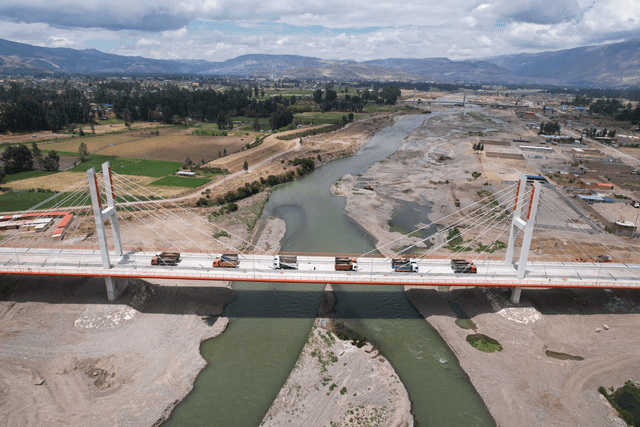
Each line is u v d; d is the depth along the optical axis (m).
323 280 72.81
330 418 54.00
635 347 67.19
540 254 96.38
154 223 115.25
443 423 53.84
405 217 125.88
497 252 97.69
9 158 158.50
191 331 70.69
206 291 81.69
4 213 116.62
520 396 57.94
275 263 77.12
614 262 87.62
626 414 54.50
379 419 53.91
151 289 80.50
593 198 134.12
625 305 77.25
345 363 64.06
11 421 52.31
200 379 61.03
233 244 103.31
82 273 72.44
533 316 74.06
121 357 63.84
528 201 75.19
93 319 70.88
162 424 53.53
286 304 79.88
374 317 76.25
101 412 54.19
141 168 173.62
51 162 163.12
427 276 75.88
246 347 67.81
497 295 79.56
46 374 59.97
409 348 68.25
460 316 76.25
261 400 57.41
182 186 149.25
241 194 142.62
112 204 77.88
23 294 76.88
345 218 125.50
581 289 82.44
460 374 62.66
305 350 66.75
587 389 58.97
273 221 122.12
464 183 158.75
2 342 65.56
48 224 109.38
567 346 67.69
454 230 114.44
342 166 196.62
